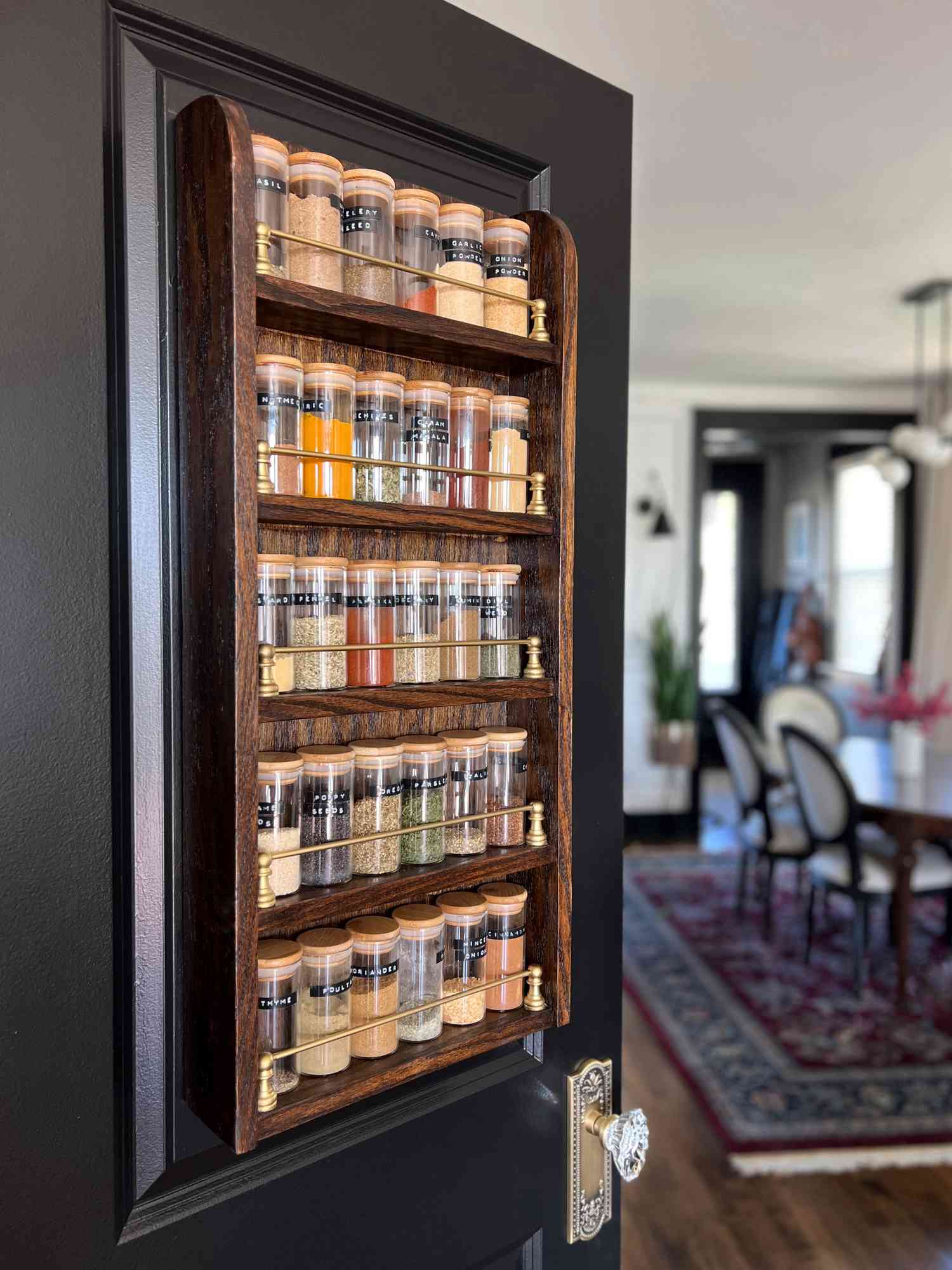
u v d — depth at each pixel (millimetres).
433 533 962
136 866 753
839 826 3617
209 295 717
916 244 3410
